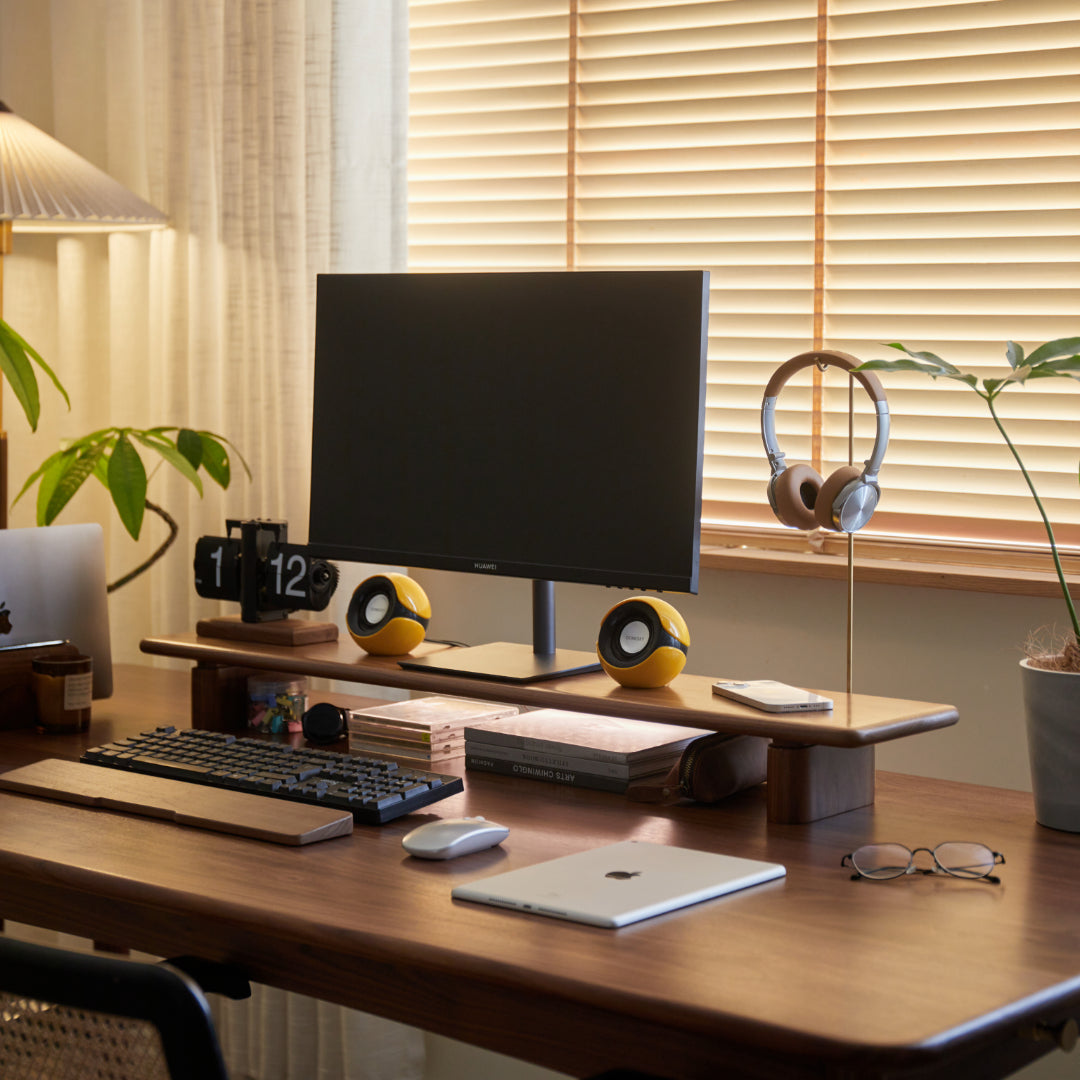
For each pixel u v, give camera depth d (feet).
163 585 8.21
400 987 3.57
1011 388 6.39
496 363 5.42
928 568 6.29
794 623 6.66
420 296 5.63
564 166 7.44
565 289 5.23
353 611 5.77
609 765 4.98
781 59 6.81
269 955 3.84
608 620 5.17
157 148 8.13
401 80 7.25
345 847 4.22
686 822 4.59
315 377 5.94
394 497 5.71
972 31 6.35
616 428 5.11
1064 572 6.16
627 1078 3.15
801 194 6.82
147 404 8.46
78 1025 3.05
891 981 3.14
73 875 3.96
